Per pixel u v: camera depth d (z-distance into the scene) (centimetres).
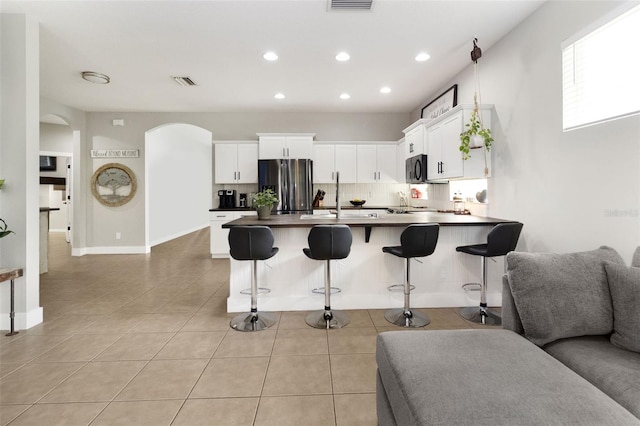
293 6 267
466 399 104
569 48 241
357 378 201
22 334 263
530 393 106
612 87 210
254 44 331
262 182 549
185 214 895
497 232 264
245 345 245
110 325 281
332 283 315
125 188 600
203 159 1016
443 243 321
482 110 336
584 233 230
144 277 441
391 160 585
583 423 94
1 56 267
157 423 162
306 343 247
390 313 303
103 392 187
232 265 312
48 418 165
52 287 394
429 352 134
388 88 464
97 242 602
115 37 316
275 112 598
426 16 282
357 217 343
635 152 195
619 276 152
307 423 162
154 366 215
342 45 334
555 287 156
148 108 568
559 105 250
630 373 123
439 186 486
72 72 403
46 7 265
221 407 174
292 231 312
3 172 267
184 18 284
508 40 309
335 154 581
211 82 438
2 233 247
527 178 286
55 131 698
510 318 169
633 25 197
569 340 153
